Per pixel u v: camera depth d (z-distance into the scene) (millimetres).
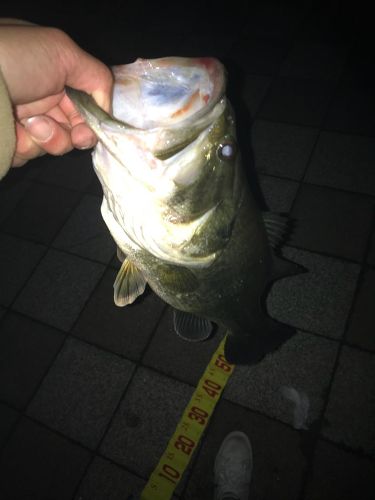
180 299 956
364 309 1479
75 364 1618
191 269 867
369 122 1863
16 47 667
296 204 1740
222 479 1292
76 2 2832
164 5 2652
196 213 774
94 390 1553
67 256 1872
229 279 930
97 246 1868
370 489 1231
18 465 1476
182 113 728
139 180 727
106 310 1701
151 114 739
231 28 2400
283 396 1396
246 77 2164
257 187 1814
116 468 1404
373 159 1767
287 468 1296
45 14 2816
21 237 1978
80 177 2088
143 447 1418
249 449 1331
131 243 867
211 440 1382
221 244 838
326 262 1592
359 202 1686
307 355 1440
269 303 1562
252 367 1459
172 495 1326
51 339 1690
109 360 1596
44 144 837
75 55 730
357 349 1418
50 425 1522
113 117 738
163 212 761
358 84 1987
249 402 1410
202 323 1108
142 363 1561
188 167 723
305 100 2008
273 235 1057
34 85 708
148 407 1479
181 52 2371
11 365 1671
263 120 2000
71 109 895
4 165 642
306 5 2371
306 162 1835
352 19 2230
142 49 2445
